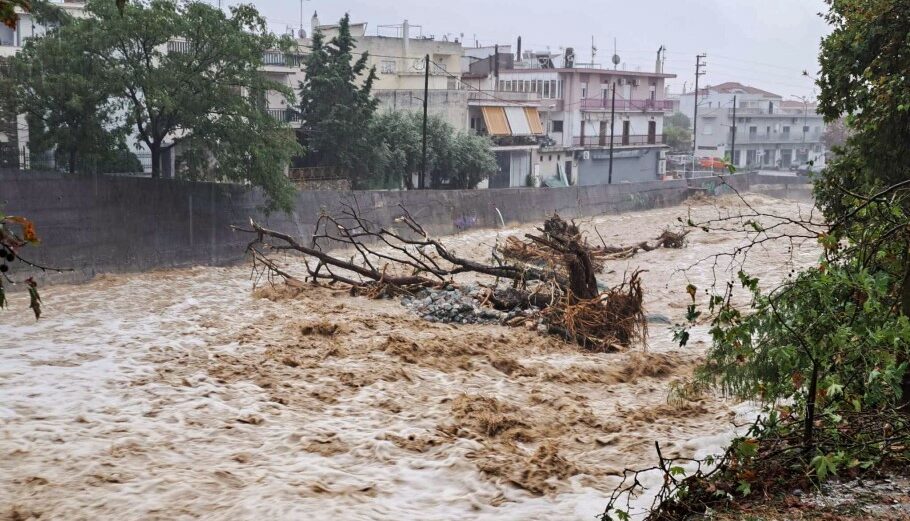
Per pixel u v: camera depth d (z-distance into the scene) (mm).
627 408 14586
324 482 10656
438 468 11250
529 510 9922
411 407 14281
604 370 17422
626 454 12055
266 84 30703
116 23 27797
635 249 36688
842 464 9039
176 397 14336
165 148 36156
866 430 9469
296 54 48906
